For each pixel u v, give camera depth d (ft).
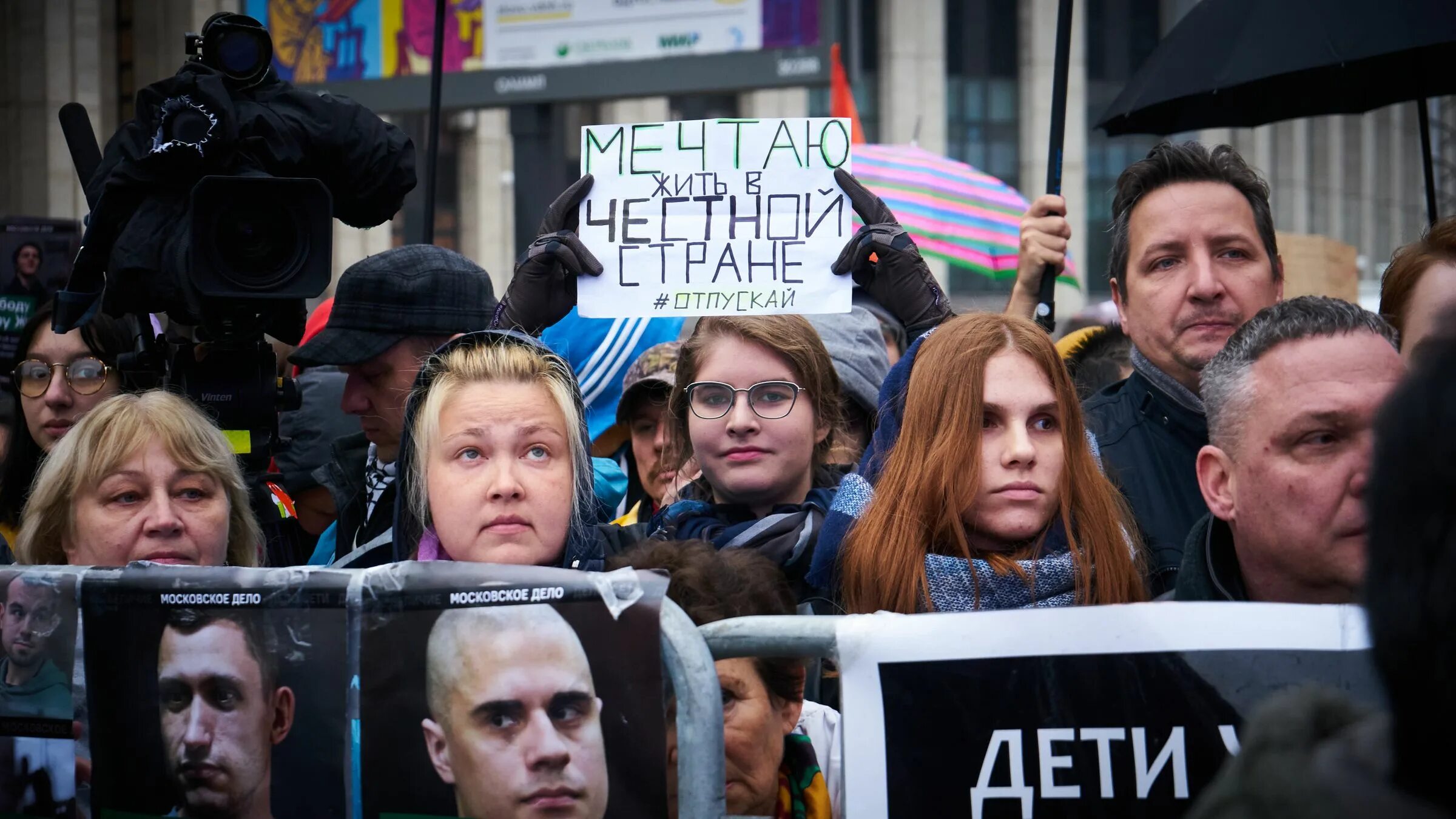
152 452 6.47
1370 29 10.37
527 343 6.40
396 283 8.96
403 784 4.67
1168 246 8.34
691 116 73.46
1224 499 5.80
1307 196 99.86
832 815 5.76
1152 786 4.46
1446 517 2.65
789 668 5.29
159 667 4.95
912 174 19.56
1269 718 3.16
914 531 6.44
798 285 7.93
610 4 29.32
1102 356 12.69
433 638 4.66
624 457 12.11
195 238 6.99
